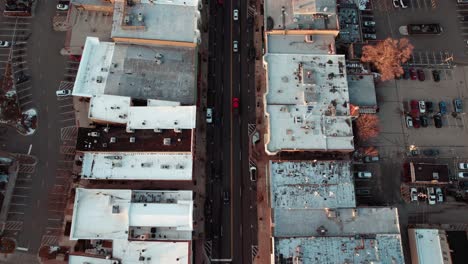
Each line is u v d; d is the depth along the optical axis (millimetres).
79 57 144250
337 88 130500
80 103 138875
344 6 149625
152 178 123188
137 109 127438
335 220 119000
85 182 129625
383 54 139250
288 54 134125
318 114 127438
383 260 114625
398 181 133750
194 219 127688
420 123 139250
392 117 140375
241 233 127125
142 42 136625
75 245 123438
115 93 132125
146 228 119750
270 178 122688
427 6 154500
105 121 128375
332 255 114438
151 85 133375
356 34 146250
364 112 137250
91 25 148000
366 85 137500
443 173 130625
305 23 136500
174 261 114812
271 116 126750
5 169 130875
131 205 118125
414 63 147375
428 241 121562
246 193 131125
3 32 147625
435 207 131125
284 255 114188
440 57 148250
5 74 142250
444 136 138625
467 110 141750
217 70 144500
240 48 147375
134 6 137125
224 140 136500
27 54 144750
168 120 126562
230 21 150375
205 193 130875
